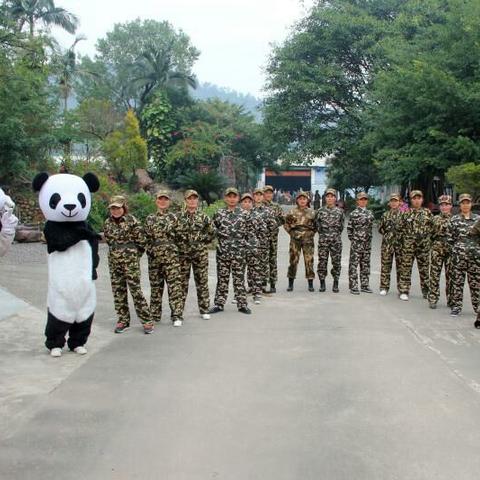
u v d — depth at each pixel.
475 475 4.28
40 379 6.34
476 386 6.20
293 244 12.12
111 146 34.38
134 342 7.88
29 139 20.08
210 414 5.38
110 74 64.94
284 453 4.61
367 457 4.55
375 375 6.53
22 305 9.82
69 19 44.38
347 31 33.66
